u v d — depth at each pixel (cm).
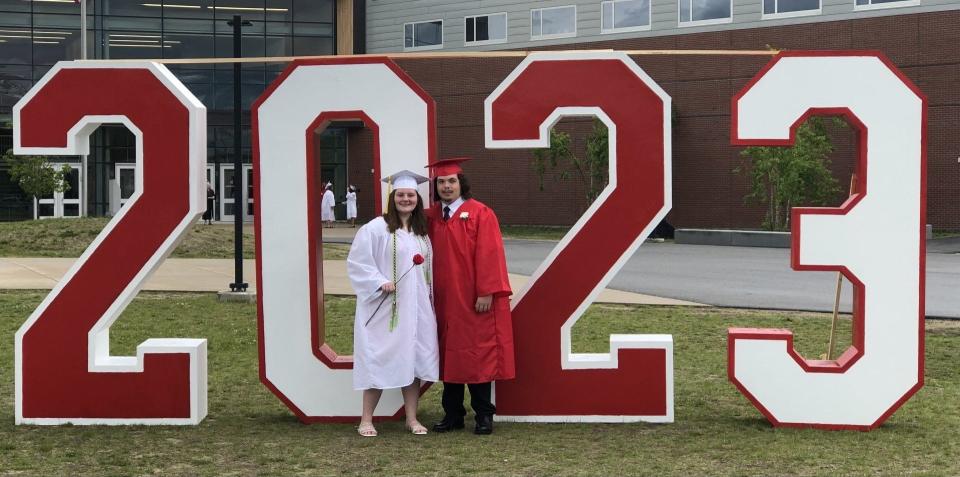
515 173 3638
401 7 3878
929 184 2928
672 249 2522
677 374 909
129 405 739
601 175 3325
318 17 3984
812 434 697
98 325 739
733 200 3241
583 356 750
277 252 747
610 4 3453
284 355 747
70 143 735
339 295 1451
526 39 3612
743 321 1209
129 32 3847
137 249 738
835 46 3059
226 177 3938
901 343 710
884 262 710
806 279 1720
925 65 2925
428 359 689
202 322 1206
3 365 941
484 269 682
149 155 735
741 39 3212
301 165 745
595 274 735
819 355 990
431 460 627
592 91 729
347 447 663
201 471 604
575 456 635
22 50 3775
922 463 614
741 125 714
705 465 610
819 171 2794
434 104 741
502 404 741
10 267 1820
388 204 698
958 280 1697
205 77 3909
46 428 729
